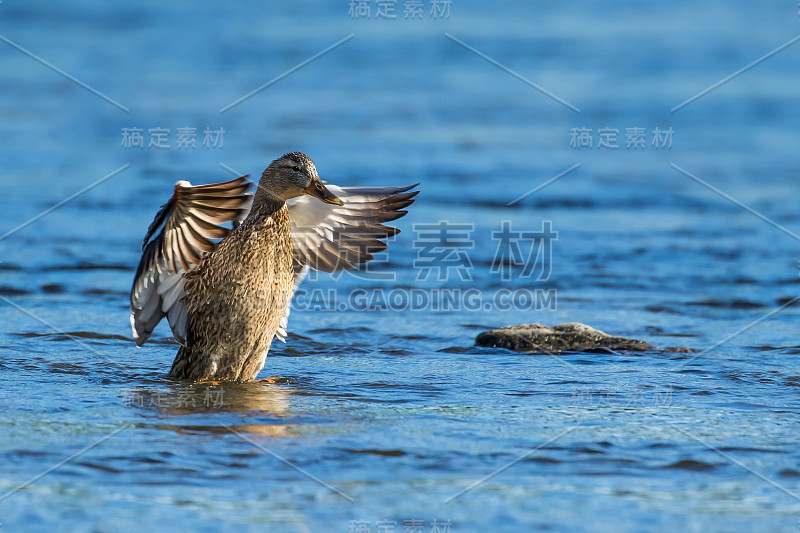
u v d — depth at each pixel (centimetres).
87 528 586
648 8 4691
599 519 611
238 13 4359
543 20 4303
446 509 621
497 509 621
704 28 4122
